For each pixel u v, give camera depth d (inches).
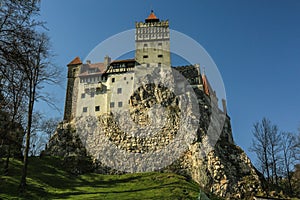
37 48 576.4
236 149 2662.4
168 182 2049.7
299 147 2470.5
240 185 2214.6
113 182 2127.2
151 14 3887.8
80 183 2049.7
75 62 3570.4
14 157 2149.4
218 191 2153.1
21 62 538.0
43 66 1512.1
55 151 2704.2
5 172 1785.2
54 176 2070.6
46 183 1840.6
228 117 3575.3
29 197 1454.2
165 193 1754.4
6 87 573.3
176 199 1624.0
